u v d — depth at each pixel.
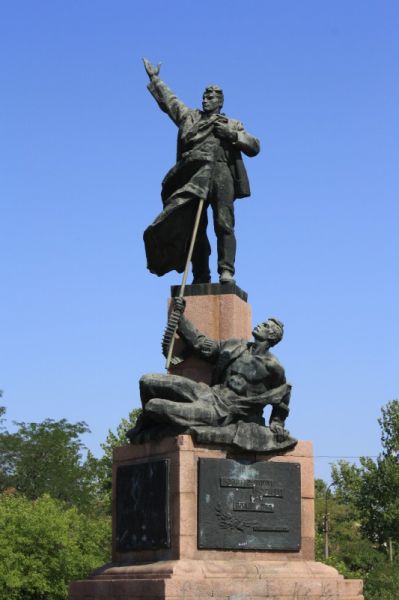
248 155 21.69
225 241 21.30
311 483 19.78
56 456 90.69
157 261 21.89
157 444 19.31
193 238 20.95
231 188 21.47
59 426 92.69
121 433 61.34
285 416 19.92
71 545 44.94
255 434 19.36
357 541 69.12
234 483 19.05
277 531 19.27
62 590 44.09
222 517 18.83
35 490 88.69
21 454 89.94
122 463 20.05
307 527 19.61
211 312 20.86
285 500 19.42
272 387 19.80
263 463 19.39
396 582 48.81
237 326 20.91
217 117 21.56
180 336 20.52
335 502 75.19
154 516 18.97
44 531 44.28
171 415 19.02
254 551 19.08
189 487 18.67
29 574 43.56
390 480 55.25
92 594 19.16
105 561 45.31
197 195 21.09
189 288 21.11
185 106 22.00
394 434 56.78
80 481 90.06
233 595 18.06
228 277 21.11
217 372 20.02
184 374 20.59
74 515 48.25
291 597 18.56
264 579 18.45
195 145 21.50
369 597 48.19
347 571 49.38
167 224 21.20
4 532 44.16
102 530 46.78
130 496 19.64
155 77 22.20
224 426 19.25
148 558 19.14
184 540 18.47
